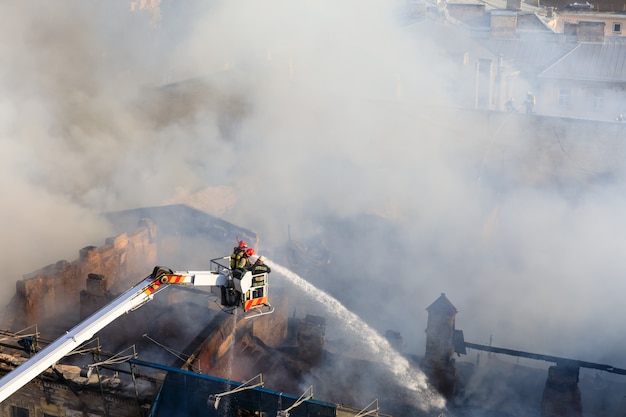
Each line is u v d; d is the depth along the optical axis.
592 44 121.19
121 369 48.53
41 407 48.28
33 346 49.34
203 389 45.16
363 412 43.81
